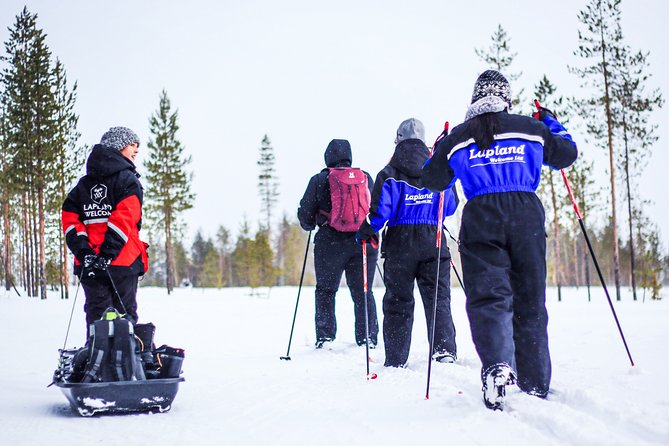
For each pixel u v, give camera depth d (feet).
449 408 10.94
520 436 8.83
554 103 71.41
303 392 13.53
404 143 17.24
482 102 11.79
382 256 17.31
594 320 29.40
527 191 11.37
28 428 10.41
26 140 77.66
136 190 14.53
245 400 12.89
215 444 9.29
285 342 24.67
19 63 78.64
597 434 8.32
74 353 12.87
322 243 21.75
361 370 16.53
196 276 255.29
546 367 11.05
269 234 171.94
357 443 9.00
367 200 21.35
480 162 11.41
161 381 11.53
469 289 11.29
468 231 11.44
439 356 16.76
